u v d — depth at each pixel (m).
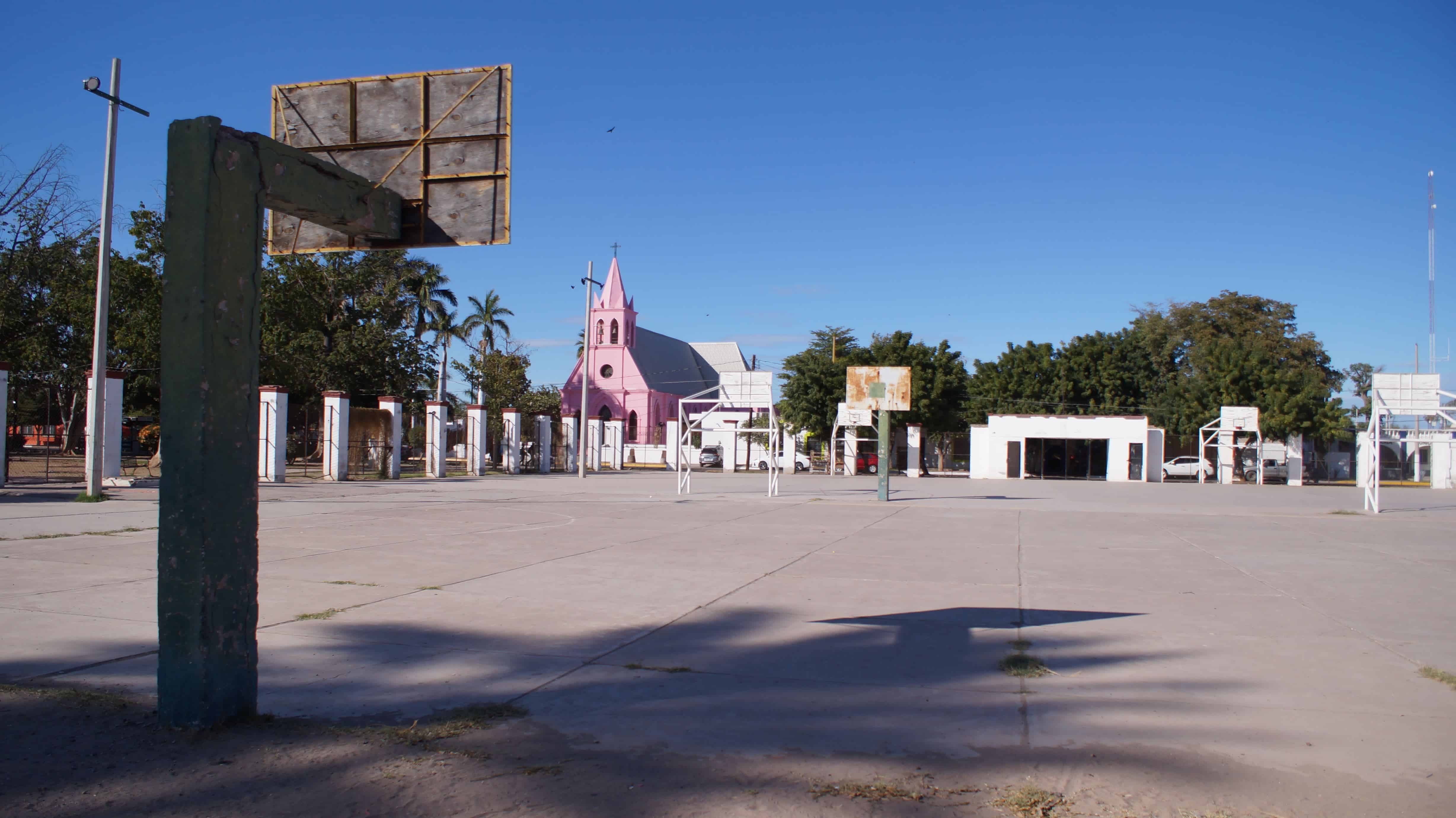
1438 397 25.33
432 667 6.14
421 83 6.36
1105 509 23.66
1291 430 45.88
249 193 4.70
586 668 6.19
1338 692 5.74
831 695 5.59
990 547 14.04
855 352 51.09
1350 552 13.86
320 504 20.91
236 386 4.69
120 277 38.50
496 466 46.41
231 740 4.50
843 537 15.40
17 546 11.92
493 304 72.69
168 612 4.59
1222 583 10.41
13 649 6.36
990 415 45.19
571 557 12.05
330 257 44.75
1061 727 4.96
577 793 3.91
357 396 43.88
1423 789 4.09
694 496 27.20
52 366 39.91
